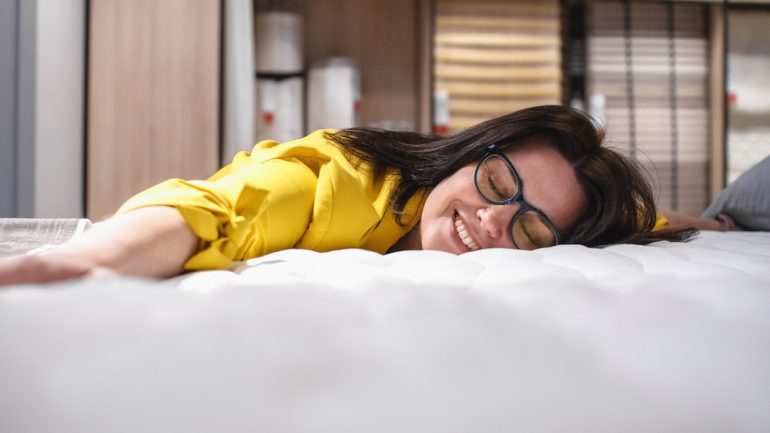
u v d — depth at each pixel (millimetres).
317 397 269
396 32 4195
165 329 290
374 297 382
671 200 4402
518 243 1042
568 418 289
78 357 262
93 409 243
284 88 3875
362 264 750
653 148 4391
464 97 4203
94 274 538
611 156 1089
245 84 3514
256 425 253
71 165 3221
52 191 2957
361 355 297
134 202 717
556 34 4246
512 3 4227
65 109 3125
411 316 348
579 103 4398
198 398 255
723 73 4238
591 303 405
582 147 1060
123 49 3385
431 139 1187
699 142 4430
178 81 3404
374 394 275
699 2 4418
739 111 4406
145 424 243
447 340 319
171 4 3408
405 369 293
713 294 448
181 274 734
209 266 730
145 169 3385
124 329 283
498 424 276
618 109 4379
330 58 4141
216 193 765
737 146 4387
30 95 2727
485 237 1026
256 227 846
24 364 253
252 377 269
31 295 307
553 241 1062
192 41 3418
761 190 1659
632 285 465
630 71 4391
